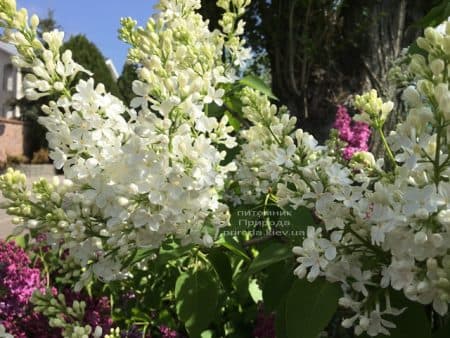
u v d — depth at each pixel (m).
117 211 1.53
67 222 1.62
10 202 1.67
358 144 4.00
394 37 4.39
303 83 4.48
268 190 2.02
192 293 1.84
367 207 1.34
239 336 2.87
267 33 4.60
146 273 2.57
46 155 25.55
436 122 1.14
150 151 1.49
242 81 2.43
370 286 1.42
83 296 2.55
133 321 2.75
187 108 1.52
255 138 1.91
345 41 4.44
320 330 1.33
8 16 1.60
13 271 2.57
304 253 1.38
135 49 1.96
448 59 1.15
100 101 1.58
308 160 1.70
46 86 1.60
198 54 1.92
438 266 1.22
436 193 1.18
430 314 1.68
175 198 1.50
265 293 1.79
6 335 1.93
